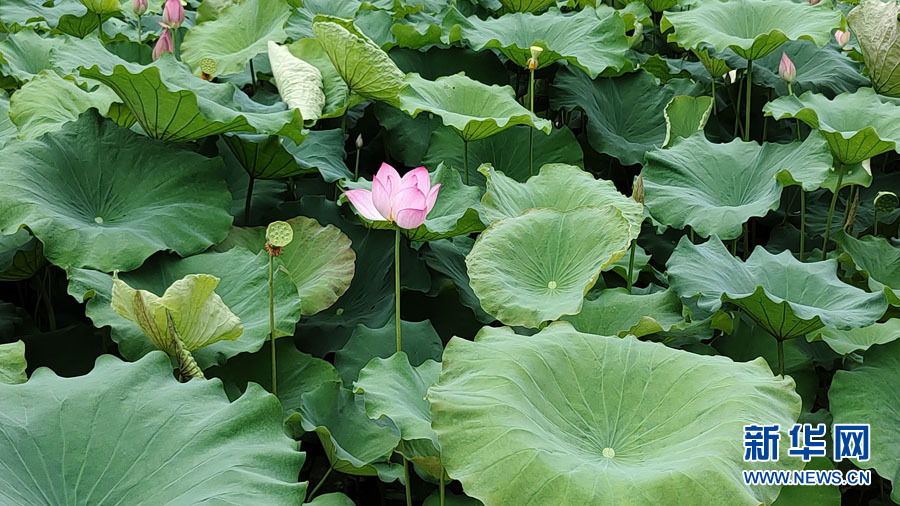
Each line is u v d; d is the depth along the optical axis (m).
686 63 6.01
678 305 4.55
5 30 5.72
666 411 3.93
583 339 4.05
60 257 4.36
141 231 4.48
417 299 4.79
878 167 5.73
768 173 4.93
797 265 4.59
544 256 4.46
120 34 5.58
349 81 5.03
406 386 4.13
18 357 4.24
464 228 4.68
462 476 3.75
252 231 4.73
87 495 3.76
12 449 3.77
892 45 5.32
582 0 6.09
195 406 3.92
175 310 4.15
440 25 5.62
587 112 5.46
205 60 4.97
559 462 3.75
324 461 4.61
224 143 5.08
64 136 4.58
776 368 4.61
